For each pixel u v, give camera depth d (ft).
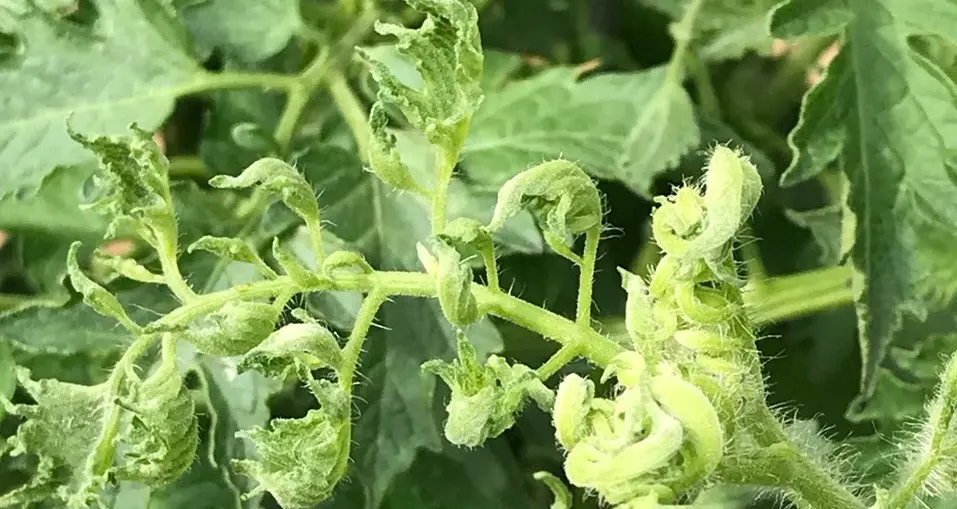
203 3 1.32
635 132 1.35
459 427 0.87
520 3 1.65
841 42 1.24
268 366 0.88
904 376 1.32
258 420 1.17
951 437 0.98
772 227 1.55
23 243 1.38
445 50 0.92
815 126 1.22
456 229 0.91
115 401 0.88
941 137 1.21
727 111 1.61
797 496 1.02
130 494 1.19
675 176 1.46
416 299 1.19
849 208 1.22
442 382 1.24
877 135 1.22
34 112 1.28
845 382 1.48
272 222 1.22
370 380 1.18
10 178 1.27
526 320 0.96
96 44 1.31
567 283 1.41
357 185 1.26
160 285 1.22
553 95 1.36
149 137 0.94
